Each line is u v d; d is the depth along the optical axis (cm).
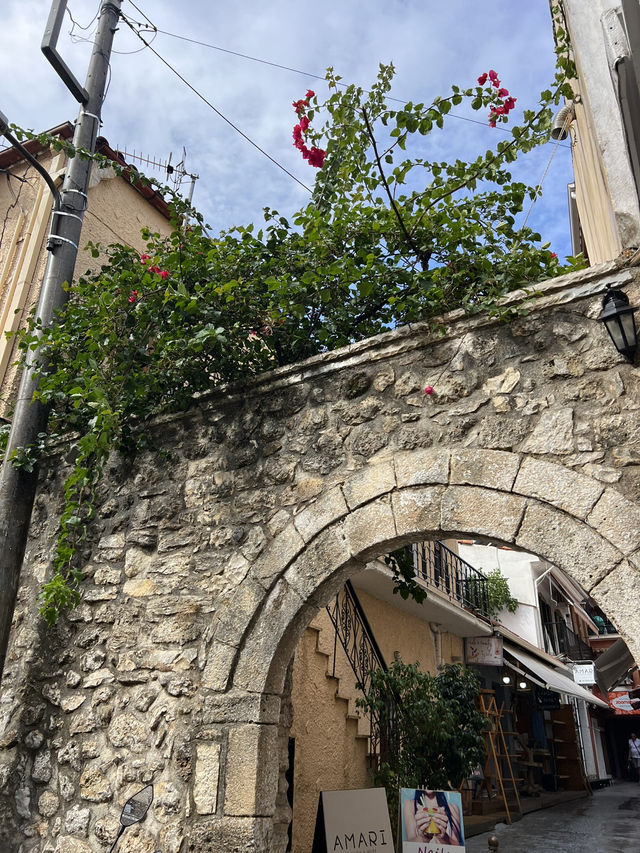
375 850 403
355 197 409
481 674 1091
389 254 392
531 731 1320
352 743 602
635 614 252
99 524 434
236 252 432
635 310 289
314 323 409
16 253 728
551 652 1482
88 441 387
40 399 436
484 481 302
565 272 376
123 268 479
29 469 462
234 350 418
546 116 356
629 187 300
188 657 360
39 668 414
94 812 356
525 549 284
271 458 377
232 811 313
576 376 298
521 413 306
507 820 895
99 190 748
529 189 381
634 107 300
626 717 2436
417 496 318
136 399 437
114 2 575
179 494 406
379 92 371
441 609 815
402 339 352
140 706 364
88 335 431
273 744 331
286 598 340
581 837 788
